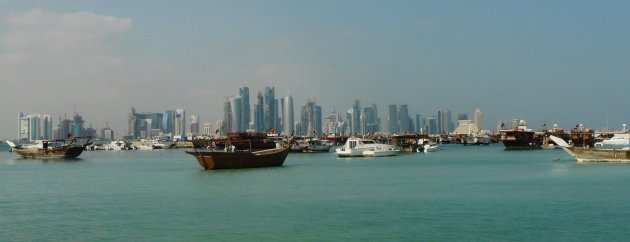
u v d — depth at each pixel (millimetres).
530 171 103688
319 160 162250
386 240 42906
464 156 183875
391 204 59938
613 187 72125
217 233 46094
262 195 69062
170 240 44000
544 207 56219
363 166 127875
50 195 73562
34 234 46938
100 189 80688
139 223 50844
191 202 63688
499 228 46219
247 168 116500
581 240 41875
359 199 64312
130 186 84375
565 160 140625
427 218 51188
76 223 51375
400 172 107062
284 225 48875
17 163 174125
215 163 112375
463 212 54062
